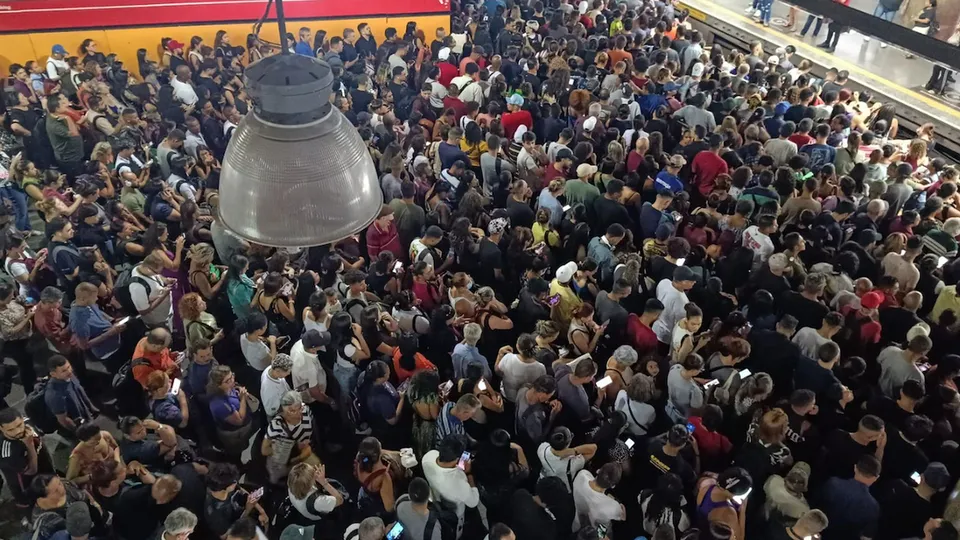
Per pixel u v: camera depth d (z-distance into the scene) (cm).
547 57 1107
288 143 263
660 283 634
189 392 586
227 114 973
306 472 445
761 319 617
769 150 867
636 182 786
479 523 514
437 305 668
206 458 586
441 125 913
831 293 668
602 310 622
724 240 712
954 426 547
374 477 470
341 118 280
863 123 1015
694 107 938
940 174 850
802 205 749
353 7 1270
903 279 675
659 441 494
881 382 588
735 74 1134
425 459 469
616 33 1228
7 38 1124
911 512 474
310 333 545
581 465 477
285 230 271
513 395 564
